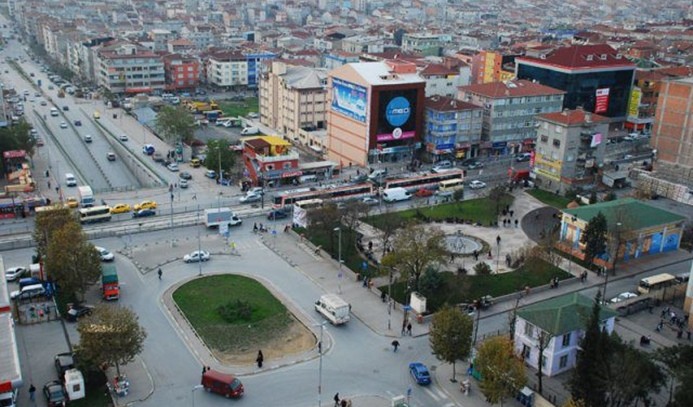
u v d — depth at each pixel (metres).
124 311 99.38
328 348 109.94
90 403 93.25
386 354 109.00
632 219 148.50
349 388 99.25
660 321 121.44
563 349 104.31
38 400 93.75
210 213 160.50
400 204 183.25
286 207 172.88
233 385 95.06
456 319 99.38
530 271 139.88
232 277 135.00
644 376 88.25
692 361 89.75
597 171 199.50
